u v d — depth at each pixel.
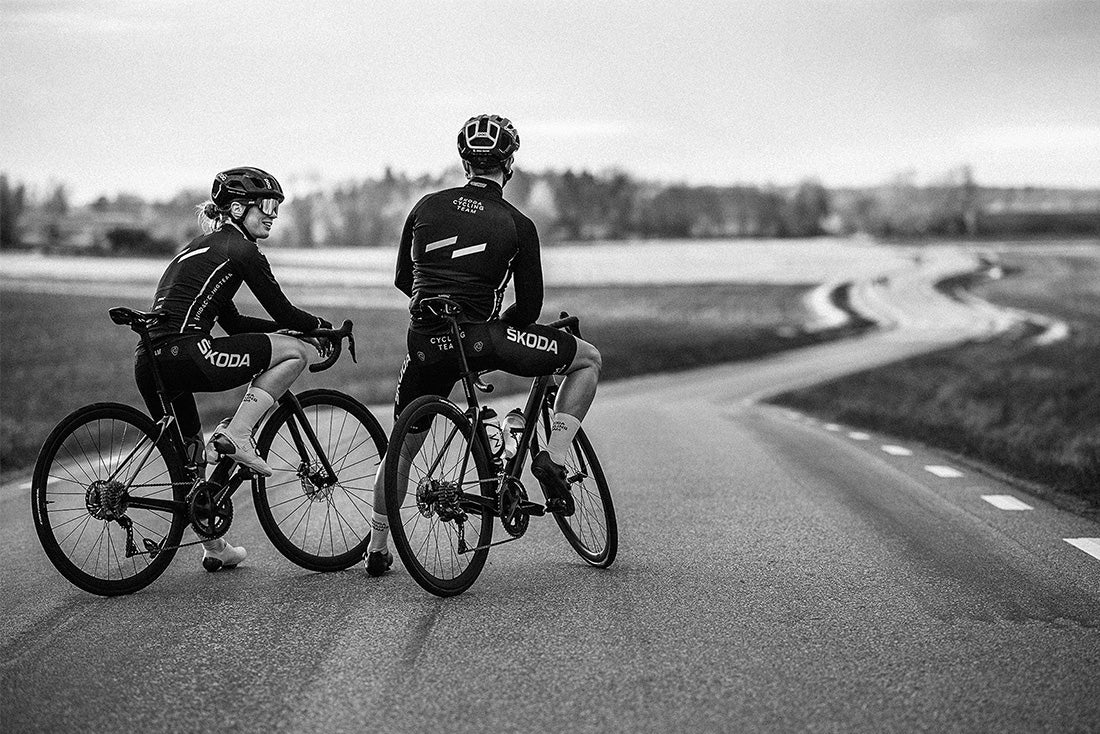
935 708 3.90
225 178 5.76
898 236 192.62
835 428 15.65
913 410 19.22
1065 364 38.38
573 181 180.88
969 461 11.13
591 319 73.69
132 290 81.12
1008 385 24.34
